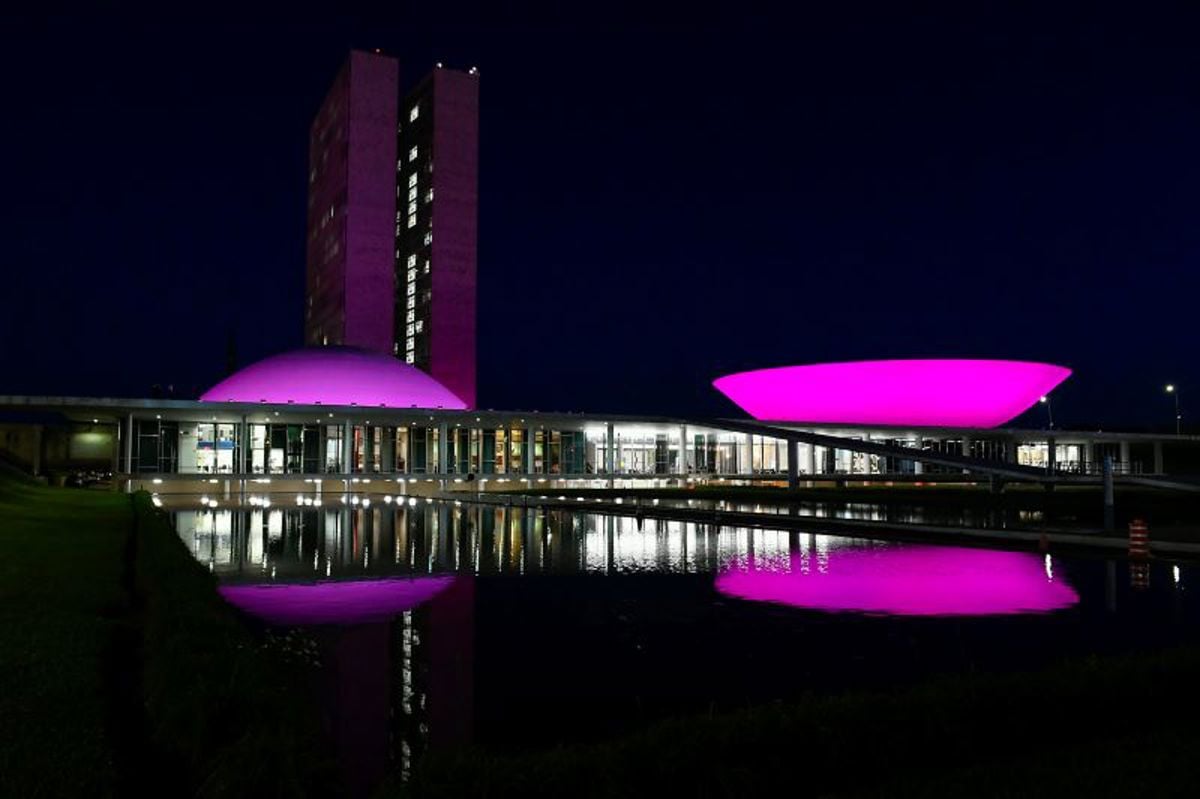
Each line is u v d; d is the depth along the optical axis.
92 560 16.06
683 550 23.75
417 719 8.98
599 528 31.11
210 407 58.66
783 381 92.81
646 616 14.29
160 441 63.31
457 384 105.19
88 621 10.05
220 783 5.10
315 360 74.81
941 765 6.09
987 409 90.94
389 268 107.00
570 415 71.25
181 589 11.20
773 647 12.02
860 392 89.38
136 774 5.78
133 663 8.60
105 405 56.91
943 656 11.41
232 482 62.97
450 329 105.62
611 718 9.02
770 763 5.55
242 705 6.12
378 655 11.68
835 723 5.95
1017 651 11.67
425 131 110.06
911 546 24.36
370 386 73.62
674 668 10.91
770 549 23.83
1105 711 6.68
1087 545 23.38
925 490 58.06
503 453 74.38
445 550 24.11
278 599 16.00
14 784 5.18
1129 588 16.78
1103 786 5.62
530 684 10.25
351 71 106.81
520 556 22.64
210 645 7.87
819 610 14.67
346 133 107.56
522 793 5.07
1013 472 50.81
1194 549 21.25
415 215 111.25
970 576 18.44
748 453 91.88
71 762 5.57
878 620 13.79
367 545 25.52
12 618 10.09
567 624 13.65
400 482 67.38
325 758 6.52
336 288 109.25
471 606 15.24
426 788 5.05
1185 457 108.69
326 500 51.69
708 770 5.45
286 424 67.50
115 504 34.47
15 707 6.67
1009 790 5.58
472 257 107.50
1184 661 7.14
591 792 5.12
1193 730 6.71
